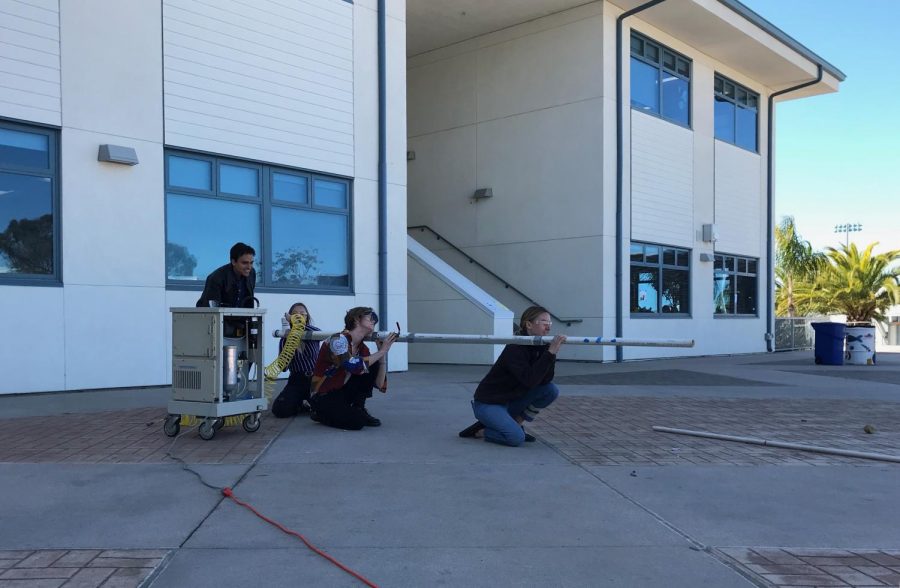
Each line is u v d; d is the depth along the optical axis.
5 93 8.25
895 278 29.88
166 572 3.20
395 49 12.45
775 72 20.05
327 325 11.29
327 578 3.16
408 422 7.03
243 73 10.38
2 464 5.10
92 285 8.87
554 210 16.02
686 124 18.11
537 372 5.70
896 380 12.48
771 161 21.50
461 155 17.77
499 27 16.84
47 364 8.52
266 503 4.24
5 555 3.38
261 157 10.57
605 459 5.57
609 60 15.40
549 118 16.12
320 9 11.35
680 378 12.27
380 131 12.13
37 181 8.53
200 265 9.99
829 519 4.11
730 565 3.38
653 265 16.84
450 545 3.60
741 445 6.21
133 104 9.26
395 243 12.31
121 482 4.64
